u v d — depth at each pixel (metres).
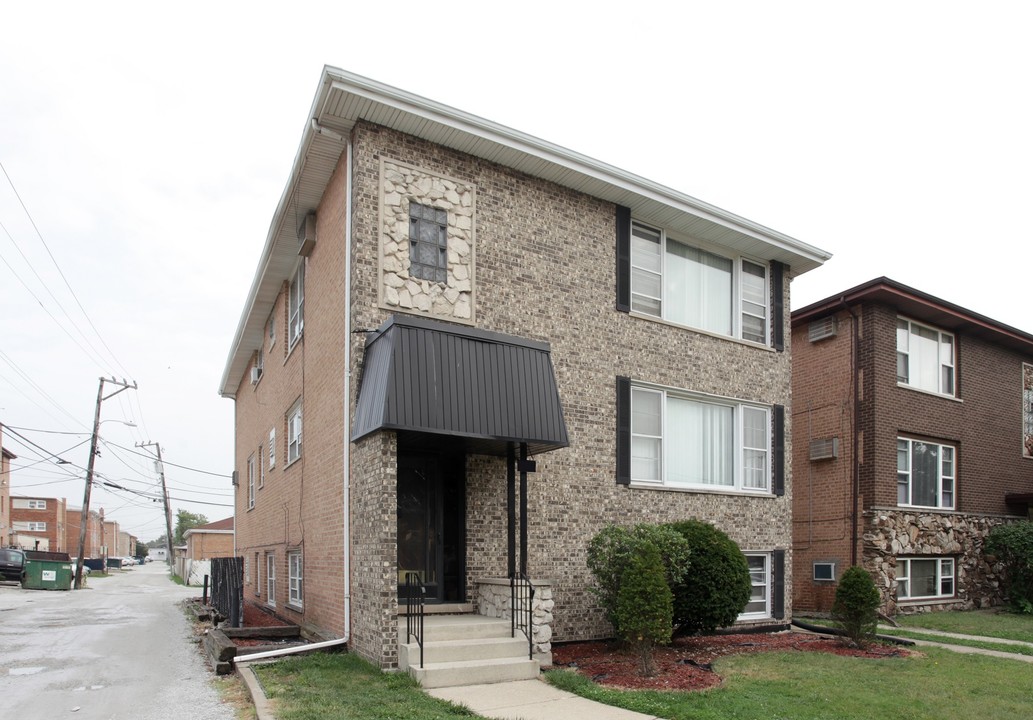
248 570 22.30
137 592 32.16
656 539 10.92
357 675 9.09
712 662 10.73
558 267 12.84
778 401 15.84
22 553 37.91
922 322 19.39
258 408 20.83
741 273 15.82
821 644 12.48
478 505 11.55
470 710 7.75
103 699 8.63
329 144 11.55
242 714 7.81
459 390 10.11
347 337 11.08
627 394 13.40
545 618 10.25
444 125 11.34
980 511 19.89
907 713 7.93
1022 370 22.11
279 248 15.20
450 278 11.62
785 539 15.35
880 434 17.53
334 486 11.73
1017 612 18.30
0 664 11.12
